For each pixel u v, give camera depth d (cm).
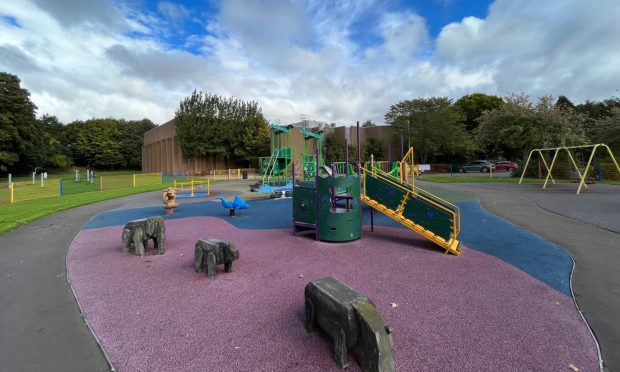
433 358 318
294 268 591
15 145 4528
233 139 4797
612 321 392
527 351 331
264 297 465
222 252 566
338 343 308
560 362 314
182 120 4603
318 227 788
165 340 356
